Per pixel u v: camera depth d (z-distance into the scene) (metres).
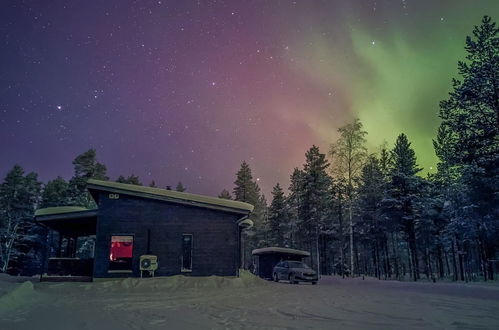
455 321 7.68
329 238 57.88
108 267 18.98
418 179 37.09
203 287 16.92
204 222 20.06
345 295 14.23
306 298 12.83
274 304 10.77
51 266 20.80
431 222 38.72
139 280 16.92
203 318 7.89
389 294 14.82
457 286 21.27
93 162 49.09
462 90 26.33
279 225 60.88
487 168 25.75
